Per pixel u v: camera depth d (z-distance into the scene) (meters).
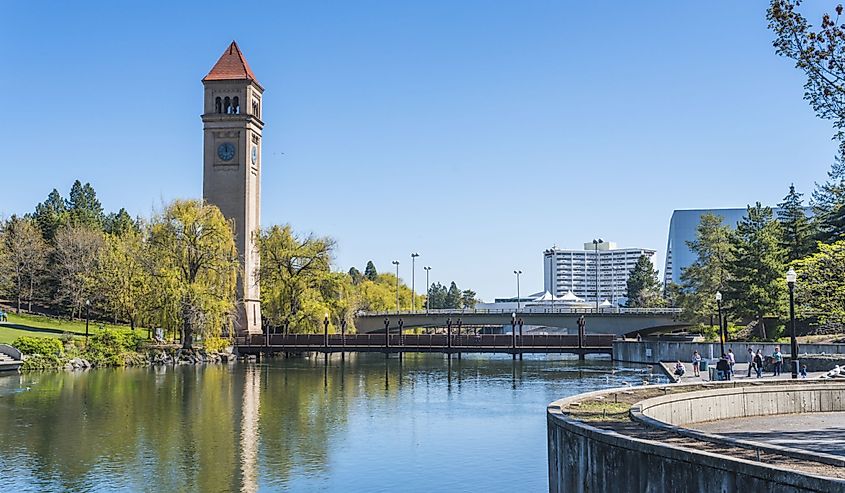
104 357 94.12
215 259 101.62
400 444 43.09
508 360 118.38
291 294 115.62
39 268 139.62
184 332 103.25
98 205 196.75
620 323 121.38
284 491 33.41
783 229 100.81
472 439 44.41
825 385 37.09
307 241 118.69
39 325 119.88
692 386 36.34
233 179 129.88
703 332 107.31
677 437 21.83
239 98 131.25
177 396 64.25
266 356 121.56
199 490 33.59
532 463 37.94
